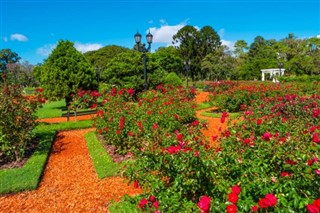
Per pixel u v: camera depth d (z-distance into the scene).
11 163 6.61
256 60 46.00
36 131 9.62
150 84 19.72
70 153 7.50
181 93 12.02
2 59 61.84
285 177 2.51
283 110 6.76
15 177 5.54
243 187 2.46
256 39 66.75
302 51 46.53
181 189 2.87
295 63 38.62
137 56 19.83
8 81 7.51
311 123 5.30
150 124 6.70
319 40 44.97
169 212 2.53
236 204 2.21
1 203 4.68
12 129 6.62
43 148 7.65
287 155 2.89
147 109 7.89
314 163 2.50
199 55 52.47
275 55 53.75
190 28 52.47
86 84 15.43
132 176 3.53
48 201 4.69
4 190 4.96
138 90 19.39
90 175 5.80
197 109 14.14
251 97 12.35
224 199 2.51
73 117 13.32
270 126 4.71
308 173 2.44
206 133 8.66
